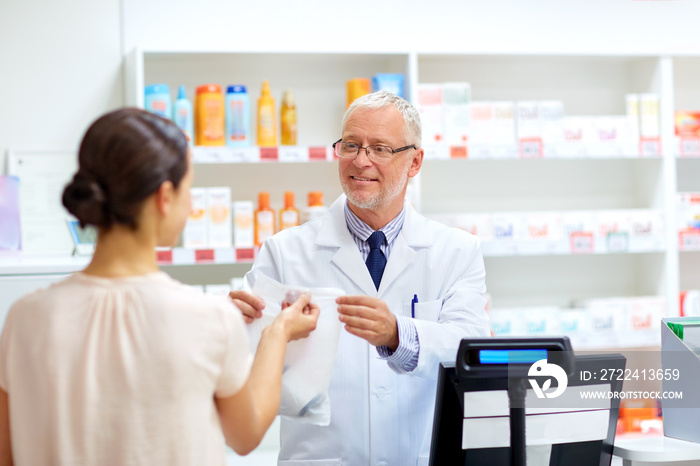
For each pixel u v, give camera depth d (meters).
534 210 3.63
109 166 1.01
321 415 1.40
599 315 3.40
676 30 3.64
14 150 3.17
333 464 1.69
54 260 2.80
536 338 1.15
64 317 1.03
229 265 3.37
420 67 3.52
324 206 3.15
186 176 1.10
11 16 3.17
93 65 3.22
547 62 3.59
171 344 1.02
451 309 1.79
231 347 1.07
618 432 1.67
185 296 1.06
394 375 1.73
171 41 3.27
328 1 3.38
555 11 3.56
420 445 1.74
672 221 3.40
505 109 3.24
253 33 3.32
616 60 3.57
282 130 3.16
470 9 3.50
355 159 1.71
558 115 3.27
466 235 1.95
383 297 1.81
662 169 3.42
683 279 3.76
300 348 1.39
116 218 1.03
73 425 1.00
